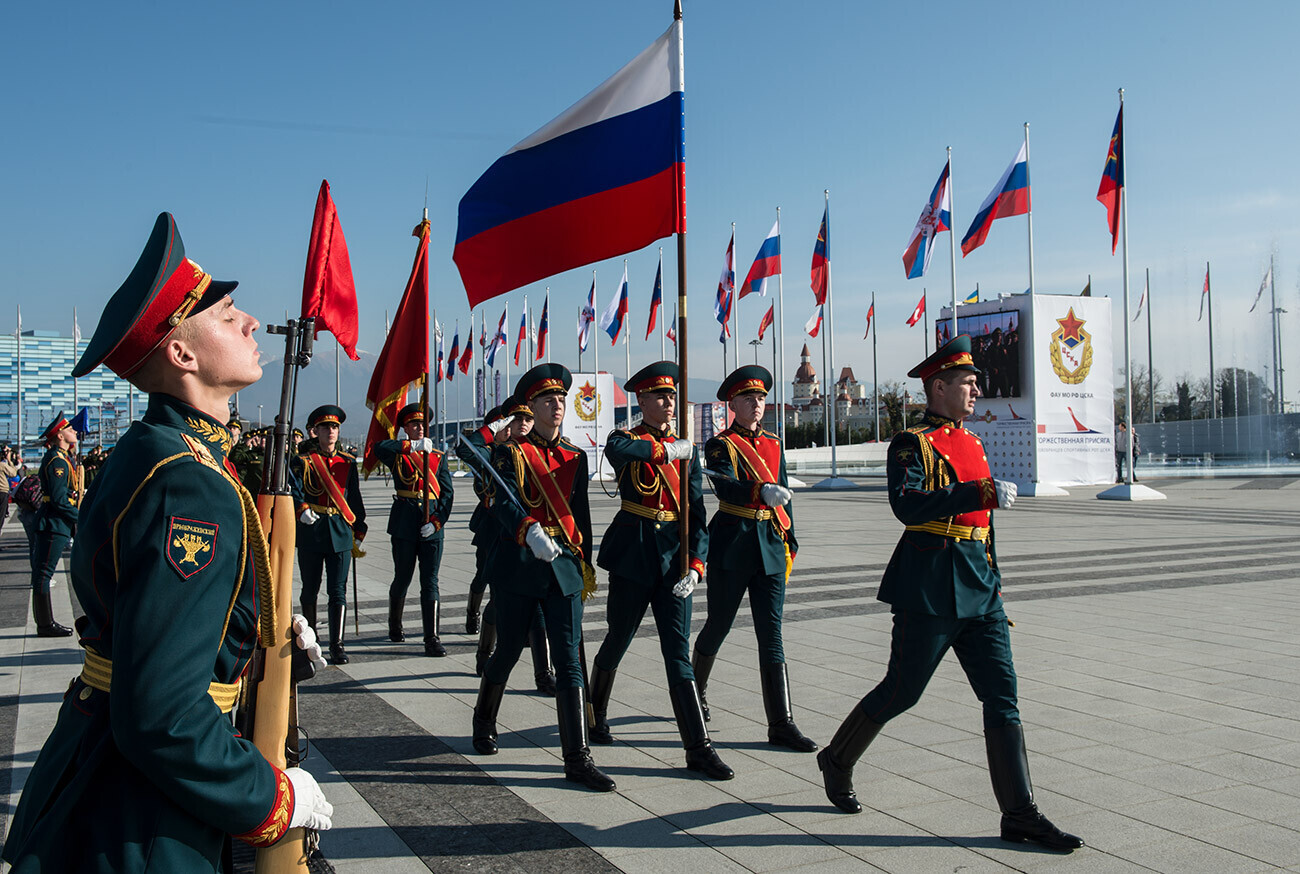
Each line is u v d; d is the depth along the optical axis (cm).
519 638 566
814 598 1084
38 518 973
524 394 591
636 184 617
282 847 218
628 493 582
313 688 737
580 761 515
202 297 217
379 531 2109
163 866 188
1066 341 2938
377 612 1088
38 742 600
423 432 882
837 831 445
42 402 10625
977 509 412
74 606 1170
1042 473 2912
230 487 203
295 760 284
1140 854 411
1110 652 784
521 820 466
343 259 579
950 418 472
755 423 645
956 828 445
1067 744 555
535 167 654
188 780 181
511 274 660
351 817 473
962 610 431
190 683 182
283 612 236
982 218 2417
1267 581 1153
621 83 633
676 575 561
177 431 207
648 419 611
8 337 10512
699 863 414
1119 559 1371
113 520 191
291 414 253
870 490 3478
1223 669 724
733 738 593
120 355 210
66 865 187
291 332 258
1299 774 503
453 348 4819
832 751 468
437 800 495
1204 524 1916
